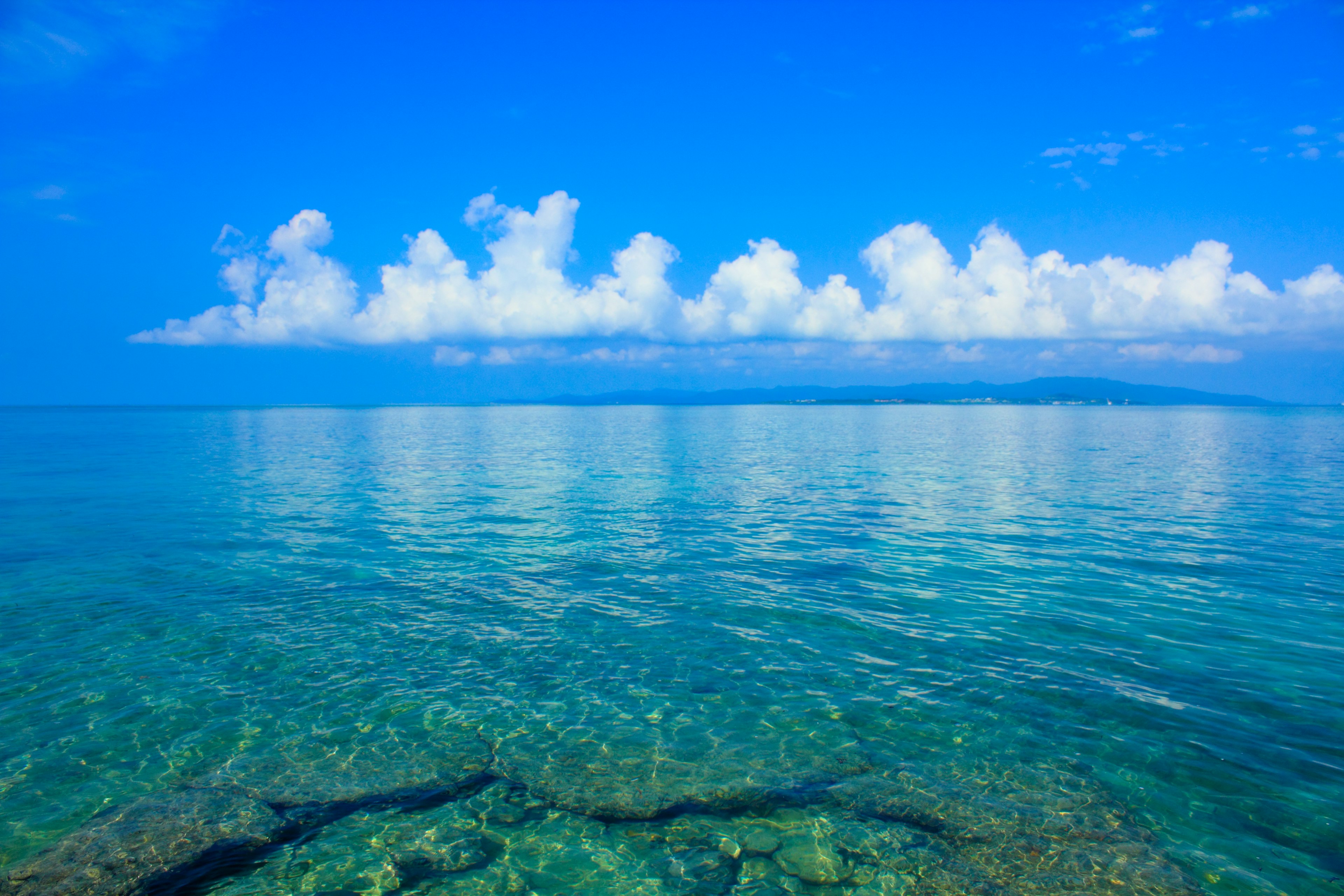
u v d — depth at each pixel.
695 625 12.83
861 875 6.39
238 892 6.13
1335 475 35.31
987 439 69.00
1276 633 12.05
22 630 12.33
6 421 122.38
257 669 10.75
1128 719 9.03
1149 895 6.01
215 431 87.75
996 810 7.24
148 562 17.34
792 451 53.69
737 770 8.04
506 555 18.23
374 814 7.27
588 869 6.51
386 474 37.69
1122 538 20.06
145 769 7.95
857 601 14.21
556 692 10.01
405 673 10.64
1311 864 6.35
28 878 6.16
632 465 43.16
